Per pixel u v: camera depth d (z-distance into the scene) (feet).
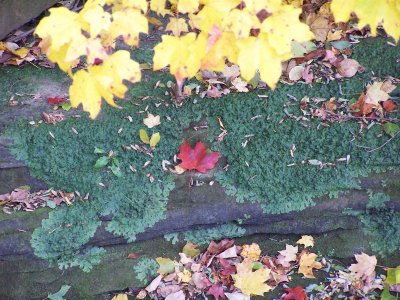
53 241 3.81
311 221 4.03
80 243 3.85
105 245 3.93
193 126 4.28
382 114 4.28
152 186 4.02
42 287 3.76
